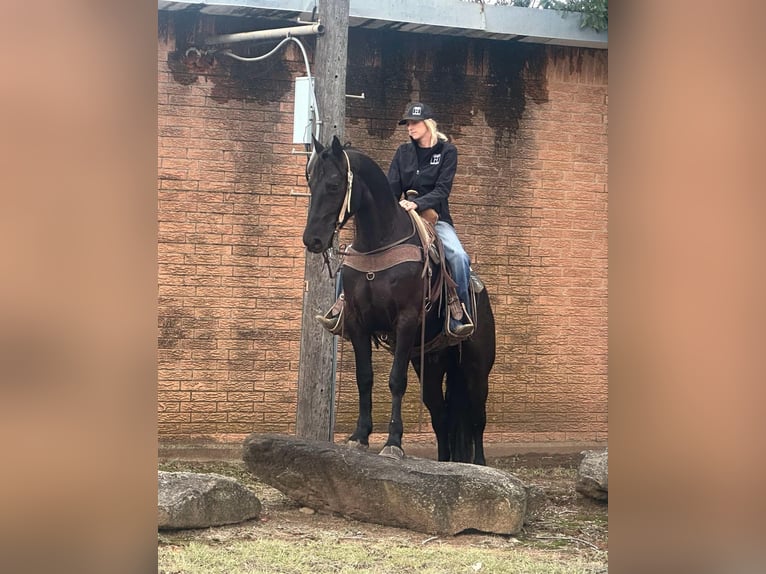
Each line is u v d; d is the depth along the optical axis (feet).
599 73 32.65
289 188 29.84
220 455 28.68
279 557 15.66
